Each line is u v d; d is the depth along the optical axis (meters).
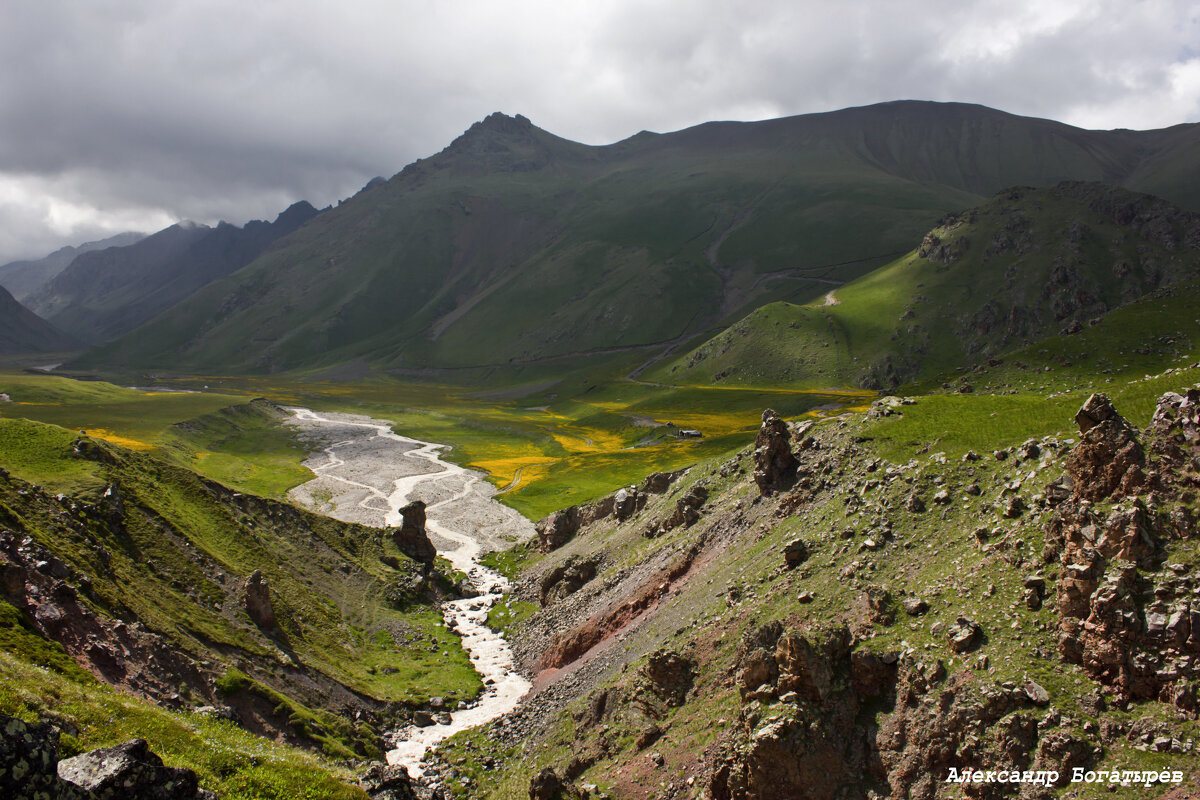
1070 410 61.66
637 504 109.44
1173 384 57.16
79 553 63.25
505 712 73.19
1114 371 141.25
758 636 51.56
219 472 178.75
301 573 94.88
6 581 49.06
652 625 71.44
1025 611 42.78
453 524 148.75
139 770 25.66
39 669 39.16
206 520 90.69
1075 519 43.12
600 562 98.56
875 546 57.06
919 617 47.28
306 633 80.88
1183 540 39.12
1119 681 36.69
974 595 46.12
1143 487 42.25
